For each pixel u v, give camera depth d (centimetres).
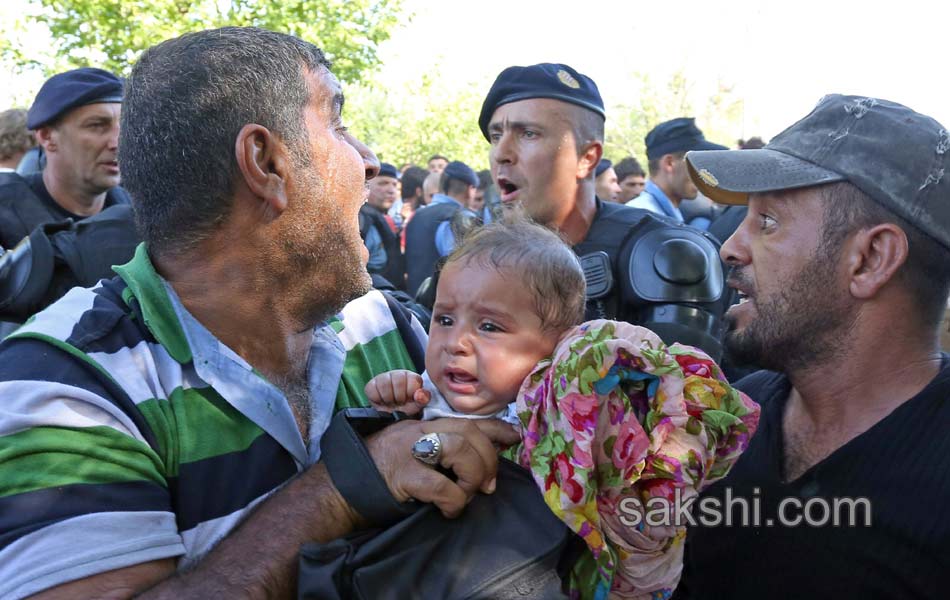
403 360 169
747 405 132
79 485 116
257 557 120
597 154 250
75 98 311
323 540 123
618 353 122
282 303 141
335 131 144
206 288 137
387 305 174
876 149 136
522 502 125
